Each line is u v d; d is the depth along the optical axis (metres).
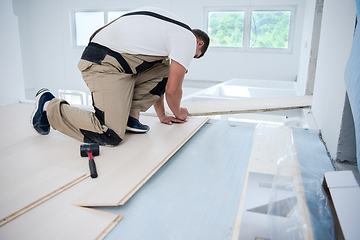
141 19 1.43
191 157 1.44
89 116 1.51
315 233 0.80
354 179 0.96
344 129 1.37
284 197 0.96
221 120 2.09
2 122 2.04
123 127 1.51
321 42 2.26
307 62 3.40
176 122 1.98
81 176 1.16
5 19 2.58
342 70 1.44
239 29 6.70
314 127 1.98
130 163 1.30
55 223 0.87
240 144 1.63
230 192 1.10
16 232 0.83
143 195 1.07
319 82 2.15
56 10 7.38
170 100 1.68
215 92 4.21
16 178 1.14
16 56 2.76
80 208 0.95
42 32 7.59
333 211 0.91
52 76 7.86
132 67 1.49
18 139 1.65
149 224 0.90
